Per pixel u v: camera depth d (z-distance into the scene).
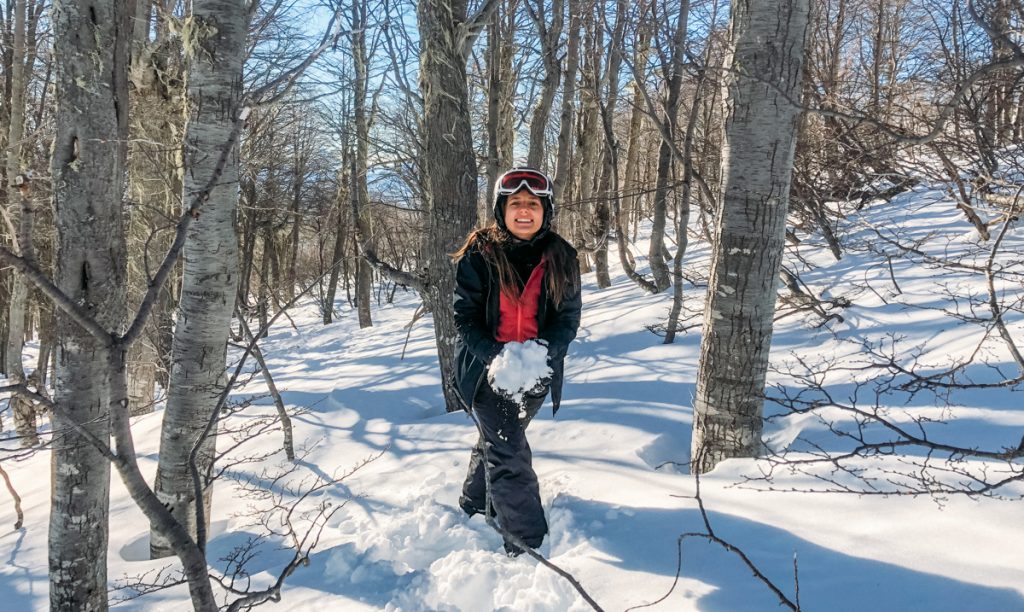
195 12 2.94
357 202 4.94
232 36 2.98
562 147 9.18
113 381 1.35
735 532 2.21
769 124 2.80
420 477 3.36
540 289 2.50
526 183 2.42
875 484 2.46
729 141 2.91
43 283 1.27
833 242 7.24
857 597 1.76
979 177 3.73
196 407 3.08
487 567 2.25
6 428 9.16
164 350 5.59
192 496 3.10
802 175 7.04
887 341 4.80
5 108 9.45
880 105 6.98
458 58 4.52
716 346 3.02
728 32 2.95
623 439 3.60
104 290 2.38
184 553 1.44
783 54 2.74
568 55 8.80
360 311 15.24
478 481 2.75
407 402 5.36
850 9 12.49
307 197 17.47
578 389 5.06
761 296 2.92
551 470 3.15
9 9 9.71
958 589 1.71
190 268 3.05
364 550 2.51
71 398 2.30
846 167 6.81
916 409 3.46
